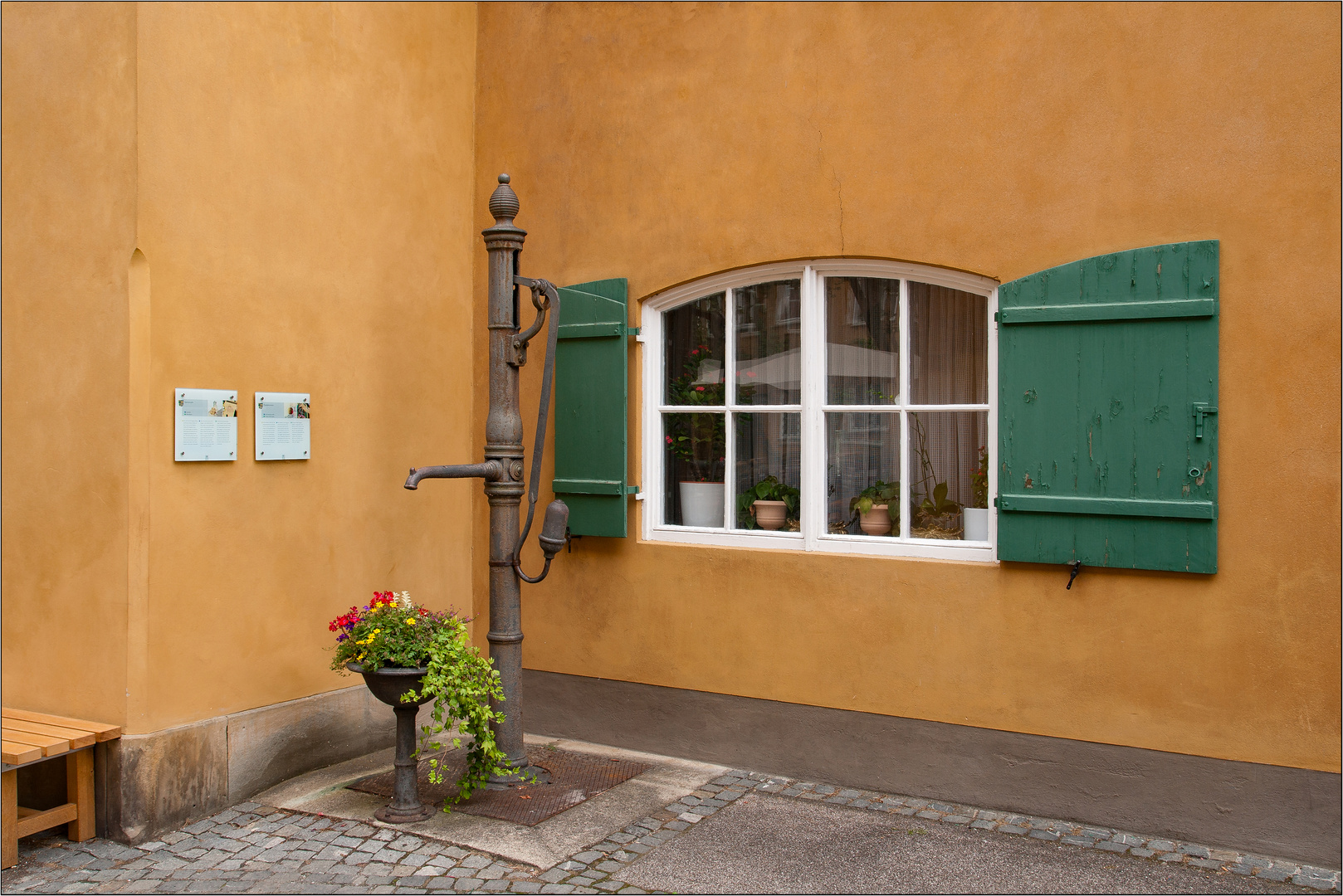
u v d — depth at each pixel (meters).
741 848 3.75
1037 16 4.01
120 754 3.89
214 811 4.15
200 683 4.15
